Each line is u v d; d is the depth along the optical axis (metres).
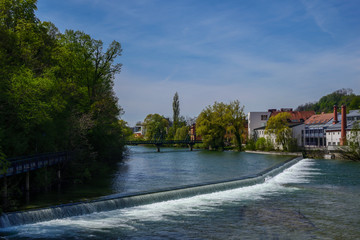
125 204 23.62
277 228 18.83
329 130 85.00
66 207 20.81
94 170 42.81
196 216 21.39
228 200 26.55
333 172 47.81
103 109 46.56
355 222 20.09
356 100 136.62
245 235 17.61
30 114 26.81
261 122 128.50
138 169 50.12
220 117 112.69
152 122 177.75
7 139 25.80
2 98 25.48
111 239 16.86
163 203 25.11
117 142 55.69
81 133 38.03
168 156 86.81
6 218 18.09
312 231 18.27
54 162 29.66
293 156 80.69
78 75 45.50
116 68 50.12
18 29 34.25
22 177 27.70
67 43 46.44
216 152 105.44
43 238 16.73
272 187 33.34
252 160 69.62
